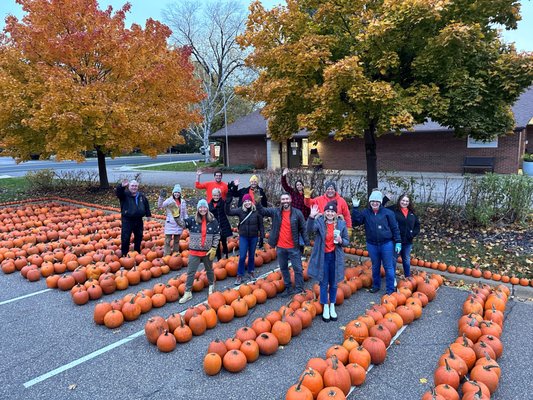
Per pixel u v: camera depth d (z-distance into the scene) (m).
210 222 5.86
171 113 15.62
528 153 21.25
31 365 4.33
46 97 12.11
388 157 22.20
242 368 4.16
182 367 4.26
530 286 6.20
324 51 8.10
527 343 4.65
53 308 5.83
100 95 13.05
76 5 14.20
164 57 15.57
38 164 42.34
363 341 4.38
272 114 9.27
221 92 39.31
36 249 8.23
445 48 7.59
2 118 12.97
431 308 5.64
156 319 4.78
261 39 9.21
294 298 5.52
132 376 4.11
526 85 7.99
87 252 8.20
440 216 9.53
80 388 3.91
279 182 11.78
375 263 6.04
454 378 3.67
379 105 7.89
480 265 6.96
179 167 31.31
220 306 5.42
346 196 11.73
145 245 8.55
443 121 8.62
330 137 24.09
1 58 13.47
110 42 13.88
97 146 15.77
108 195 16.20
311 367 3.84
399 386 3.87
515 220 9.05
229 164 28.89
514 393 3.74
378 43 8.02
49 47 13.35
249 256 6.74
